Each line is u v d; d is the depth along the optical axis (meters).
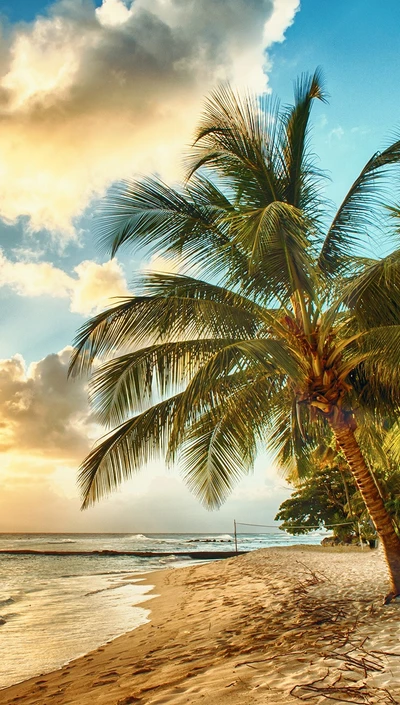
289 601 9.39
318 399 7.39
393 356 6.71
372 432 9.69
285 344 7.48
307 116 8.34
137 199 8.00
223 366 6.66
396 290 6.86
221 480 8.26
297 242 6.68
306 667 4.49
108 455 7.46
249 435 8.04
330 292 7.79
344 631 5.88
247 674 4.54
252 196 7.93
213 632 7.68
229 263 7.80
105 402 7.18
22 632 10.23
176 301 7.15
